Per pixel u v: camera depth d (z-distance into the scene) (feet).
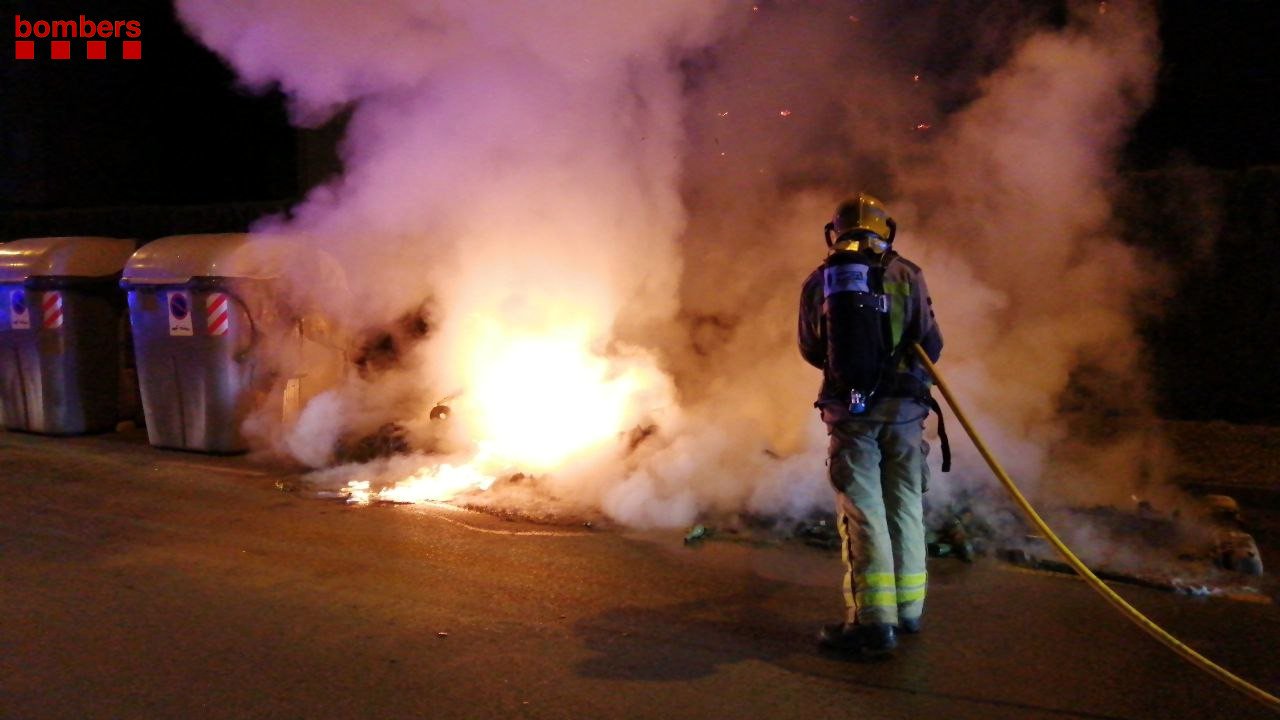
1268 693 13.41
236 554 19.36
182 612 16.49
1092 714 12.92
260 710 13.12
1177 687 13.65
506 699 13.41
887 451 14.79
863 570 14.42
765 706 13.15
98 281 30.86
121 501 23.30
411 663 14.52
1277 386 27.76
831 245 15.47
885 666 14.29
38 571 18.51
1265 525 20.43
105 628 15.83
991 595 16.93
